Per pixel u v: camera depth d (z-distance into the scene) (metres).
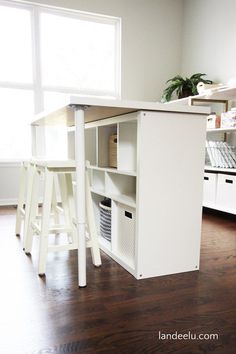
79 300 1.30
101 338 1.05
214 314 1.20
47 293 1.37
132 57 4.04
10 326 1.11
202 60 3.85
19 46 3.59
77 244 1.59
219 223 2.74
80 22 3.84
